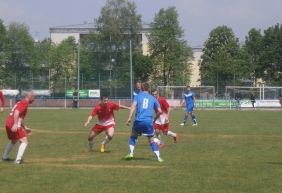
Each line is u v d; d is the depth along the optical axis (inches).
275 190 406.0
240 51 3853.3
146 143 808.9
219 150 705.0
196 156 633.0
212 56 3831.2
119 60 3823.8
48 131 1058.7
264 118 1660.9
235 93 2888.8
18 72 3555.6
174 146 762.2
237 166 535.5
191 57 4052.7
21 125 566.3
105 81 3257.9
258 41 3996.1
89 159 598.5
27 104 562.3
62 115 1823.3
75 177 464.1
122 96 3102.9
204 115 1889.8
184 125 1288.1
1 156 626.8
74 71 3631.9
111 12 3892.7
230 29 3860.7
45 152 674.8
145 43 4569.4
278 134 995.9
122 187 418.3
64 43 3998.5
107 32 3836.1
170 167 529.3
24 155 637.9
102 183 435.5
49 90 3319.4
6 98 2984.7
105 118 690.8
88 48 3853.3
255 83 3860.7
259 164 551.5
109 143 811.4
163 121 794.2
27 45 3678.6
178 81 3860.7
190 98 1286.9
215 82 3462.1
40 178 458.3
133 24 3905.0
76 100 2785.4
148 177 465.1
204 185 426.6
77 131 1060.5
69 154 653.3
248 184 430.6
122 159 598.2
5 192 397.1
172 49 3858.3
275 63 3833.7
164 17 3892.7
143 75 3774.6
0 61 3575.3
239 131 1075.3
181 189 410.6
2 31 3644.2
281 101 807.1
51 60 3710.6
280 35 3846.0
